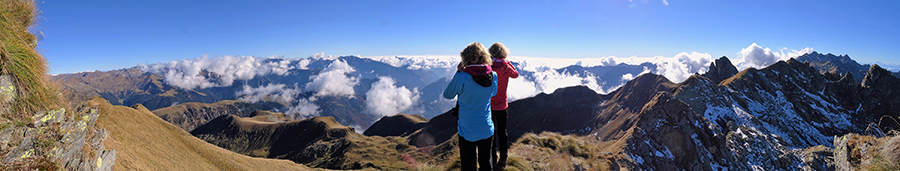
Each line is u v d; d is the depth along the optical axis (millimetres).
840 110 160250
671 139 79312
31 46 8352
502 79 5879
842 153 13883
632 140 81812
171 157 53969
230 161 79812
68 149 8523
